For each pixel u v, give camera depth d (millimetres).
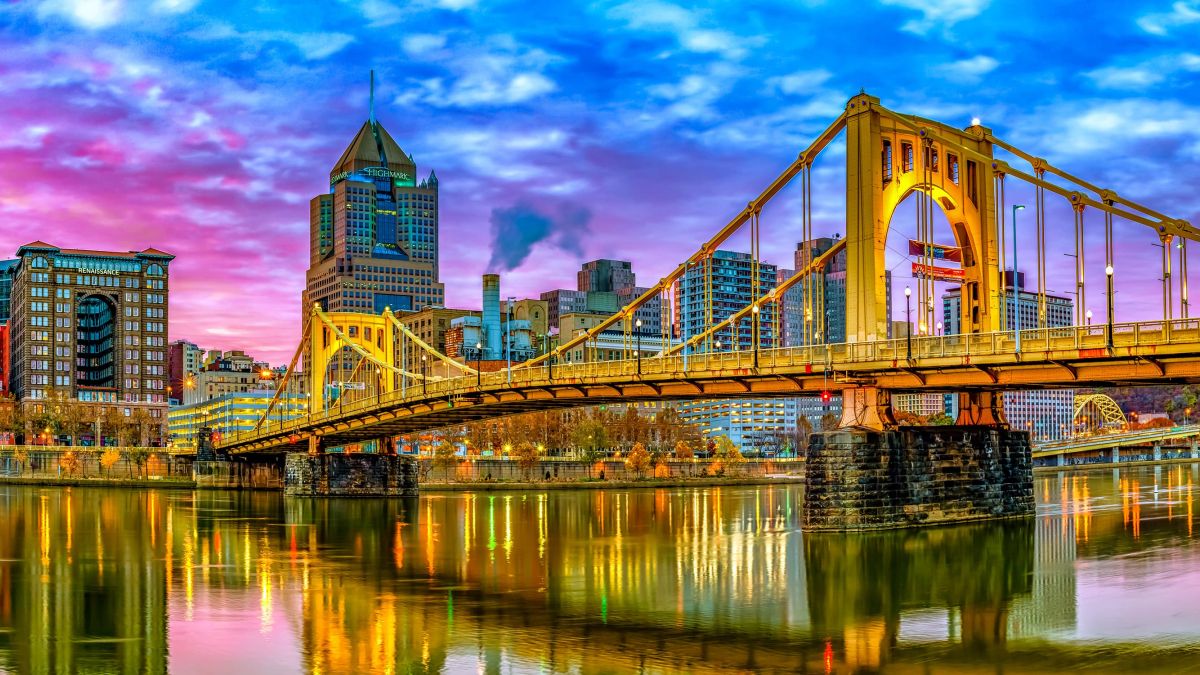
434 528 118250
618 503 162000
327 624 63031
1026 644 56625
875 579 75312
